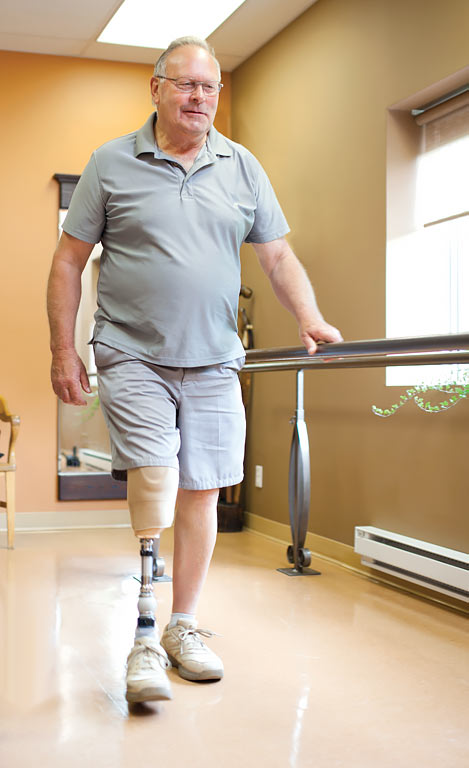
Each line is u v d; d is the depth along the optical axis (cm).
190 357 195
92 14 447
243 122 519
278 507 460
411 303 360
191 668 208
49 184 505
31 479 503
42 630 260
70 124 509
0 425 498
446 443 310
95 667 222
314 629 265
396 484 342
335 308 399
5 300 498
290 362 346
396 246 358
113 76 516
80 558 396
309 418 420
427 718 189
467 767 163
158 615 276
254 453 492
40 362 505
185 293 192
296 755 166
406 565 312
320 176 415
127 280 193
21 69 502
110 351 195
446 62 317
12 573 357
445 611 293
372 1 368
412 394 329
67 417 509
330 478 398
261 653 237
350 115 387
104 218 198
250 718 186
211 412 203
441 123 348
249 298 504
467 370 315
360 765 162
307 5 427
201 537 211
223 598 307
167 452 191
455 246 341
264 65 485
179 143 192
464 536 300
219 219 195
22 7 437
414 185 361
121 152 194
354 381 377
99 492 513
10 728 178
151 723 182
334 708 194
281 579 345
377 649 244
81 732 176
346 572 364
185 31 470
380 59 362
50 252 505
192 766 160
